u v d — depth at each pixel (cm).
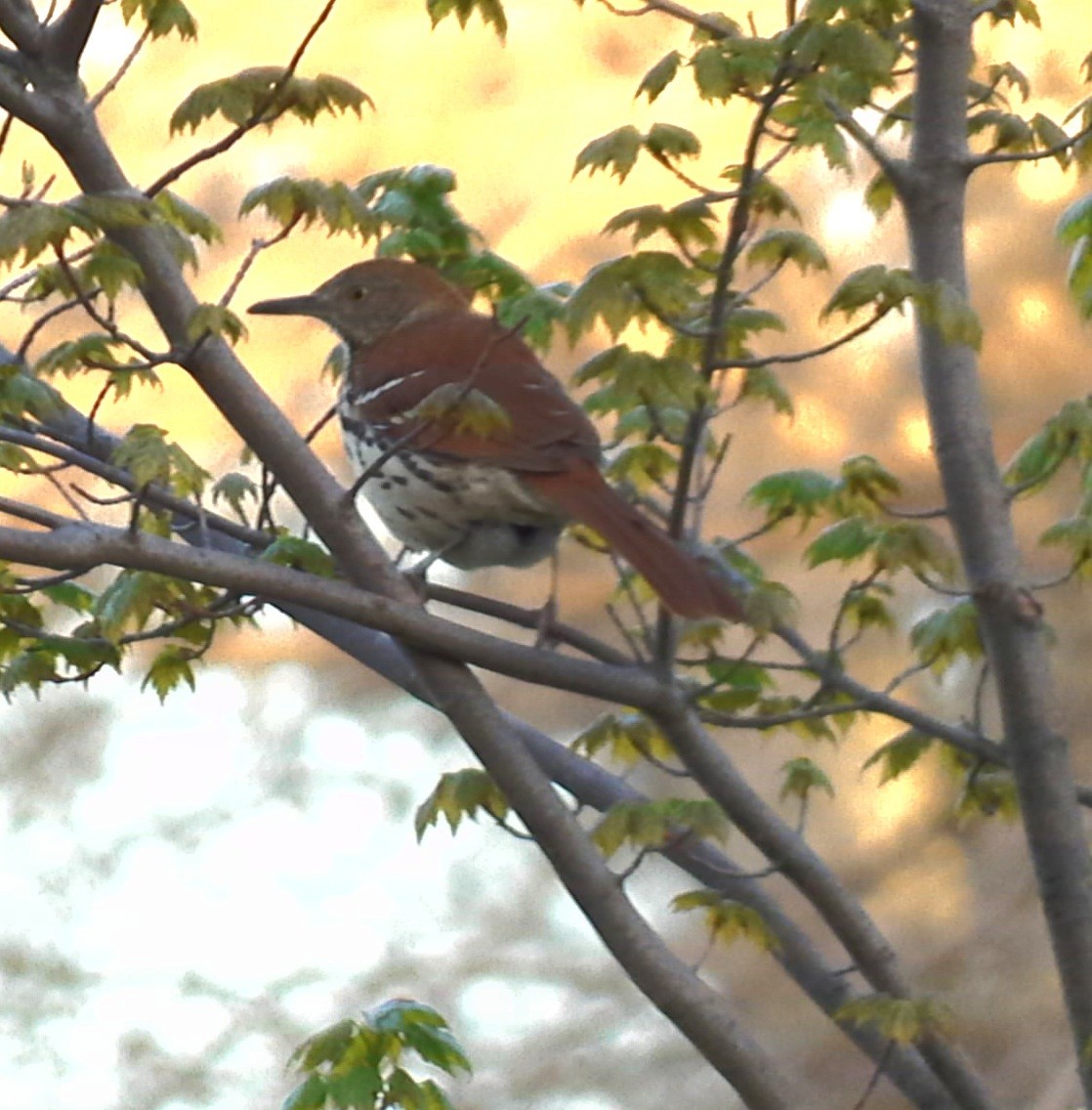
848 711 786
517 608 847
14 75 730
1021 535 2031
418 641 729
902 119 795
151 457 689
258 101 732
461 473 870
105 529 698
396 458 894
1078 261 753
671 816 704
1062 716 745
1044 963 2034
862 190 2038
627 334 1945
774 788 2205
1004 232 2070
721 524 2103
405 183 876
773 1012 2119
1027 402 2048
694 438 729
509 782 731
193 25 743
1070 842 736
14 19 723
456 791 748
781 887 2111
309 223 753
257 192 750
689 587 744
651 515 972
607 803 829
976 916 2095
